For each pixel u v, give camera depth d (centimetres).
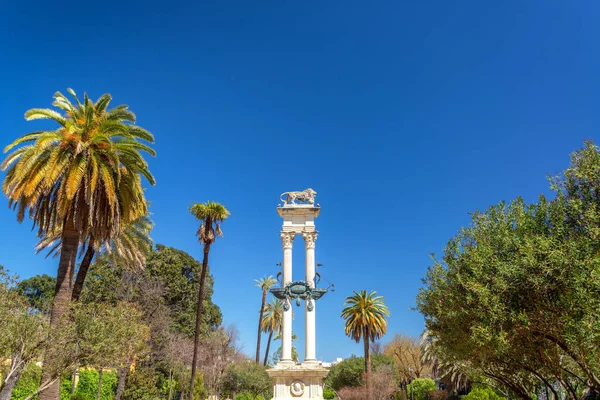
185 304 6200
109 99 2658
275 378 2578
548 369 1873
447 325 1994
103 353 2155
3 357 1975
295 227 2945
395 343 7425
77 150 2317
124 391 4309
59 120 2466
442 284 1967
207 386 5562
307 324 2727
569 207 1681
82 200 2417
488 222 1967
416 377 6994
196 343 3791
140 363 5078
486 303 1688
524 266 1638
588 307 1451
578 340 1515
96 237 2522
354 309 5747
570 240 1570
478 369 2256
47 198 2489
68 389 3866
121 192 2600
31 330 1986
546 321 1620
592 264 1501
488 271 1786
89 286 5228
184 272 6519
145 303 5316
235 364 6656
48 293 6875
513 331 1691
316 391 2545
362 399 6662
